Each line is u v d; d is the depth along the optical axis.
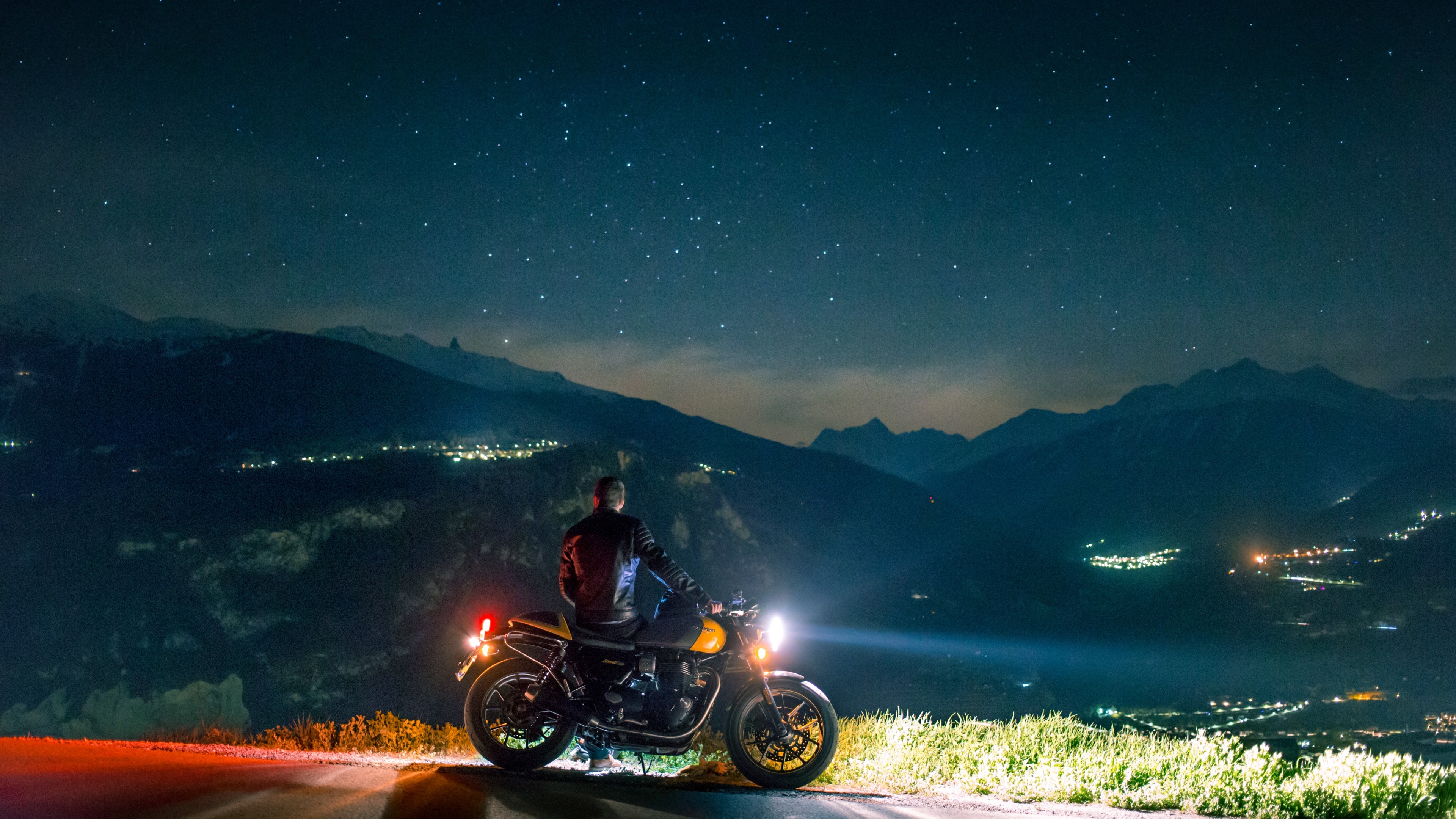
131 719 115.31
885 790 7.18
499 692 7.22
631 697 7.02
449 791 5.94
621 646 7.07
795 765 7.39
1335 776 6.86
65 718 117.62
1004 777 7.45
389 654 137.12
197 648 131.38
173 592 137.88
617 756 8.39
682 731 7.06
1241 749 7.79
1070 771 7.25
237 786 5.84
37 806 5.06
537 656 7.14
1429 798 6.54
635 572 7.27
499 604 152.50
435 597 149.12
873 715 10.79
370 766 7.01
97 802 5.21
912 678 153.25
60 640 130.38
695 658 7.18
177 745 8.38
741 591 7.42
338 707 126.88
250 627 135.50
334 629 138.00
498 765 7.10
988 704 126.12
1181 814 6.38
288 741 10.43
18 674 125.75
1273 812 6.29
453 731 10.98
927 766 7.95
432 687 133.75
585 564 7.15
